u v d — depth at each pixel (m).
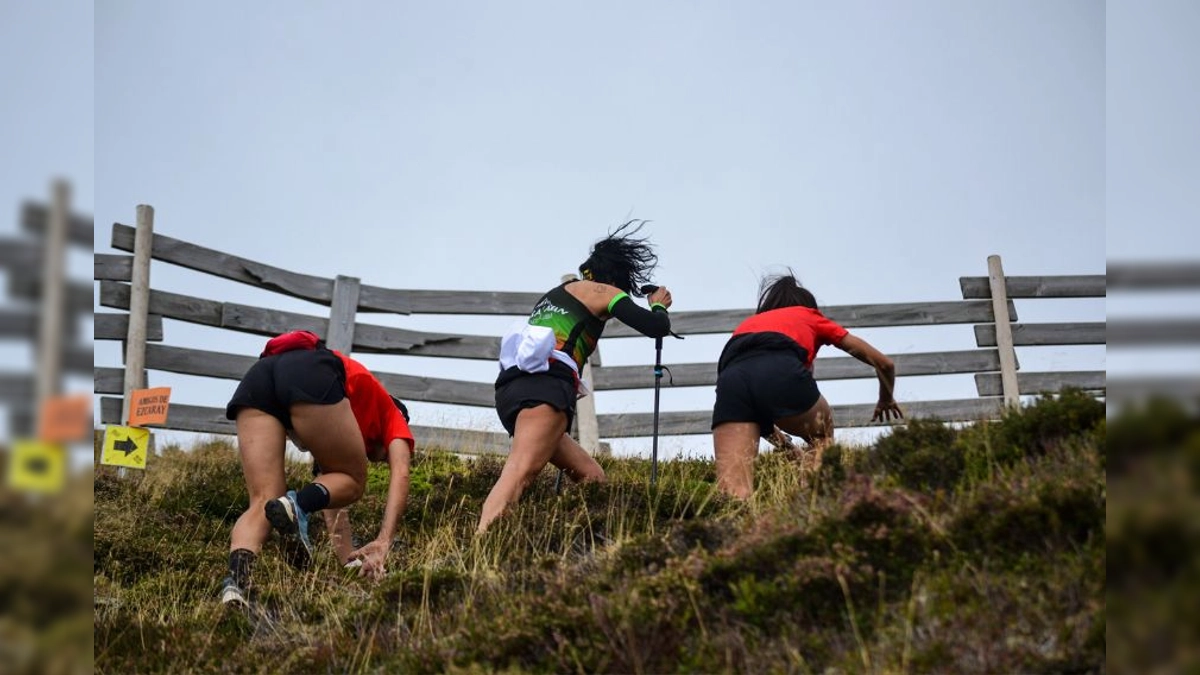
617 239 12.45
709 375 21.83
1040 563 6.70
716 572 7.57
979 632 6.03
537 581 8.75
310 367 9.98
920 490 8.45
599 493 11.15
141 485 14.36
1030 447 8.56
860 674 5.95
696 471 15.77
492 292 22.22
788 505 9.12
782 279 13.24
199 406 19.47
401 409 11.54
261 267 20.77
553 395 10.91
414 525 12.90
